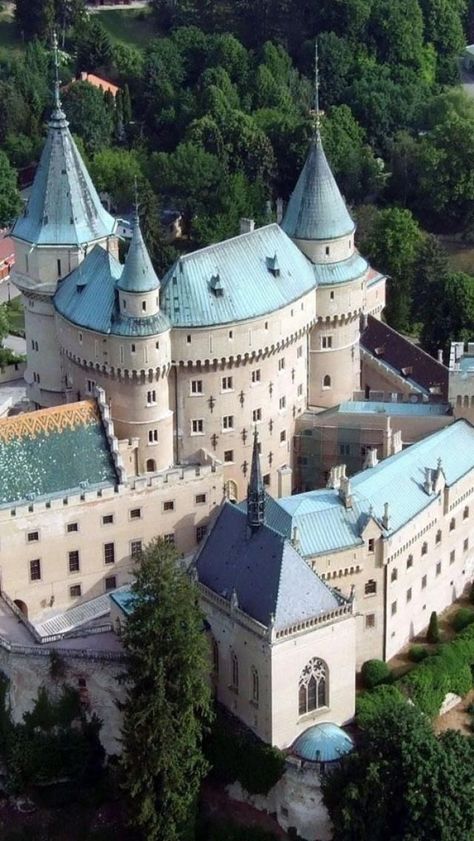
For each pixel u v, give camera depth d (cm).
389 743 16562
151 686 16888
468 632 19488
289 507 18488
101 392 19812
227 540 18062
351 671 17688
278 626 16900
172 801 17038
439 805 16100
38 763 18088
